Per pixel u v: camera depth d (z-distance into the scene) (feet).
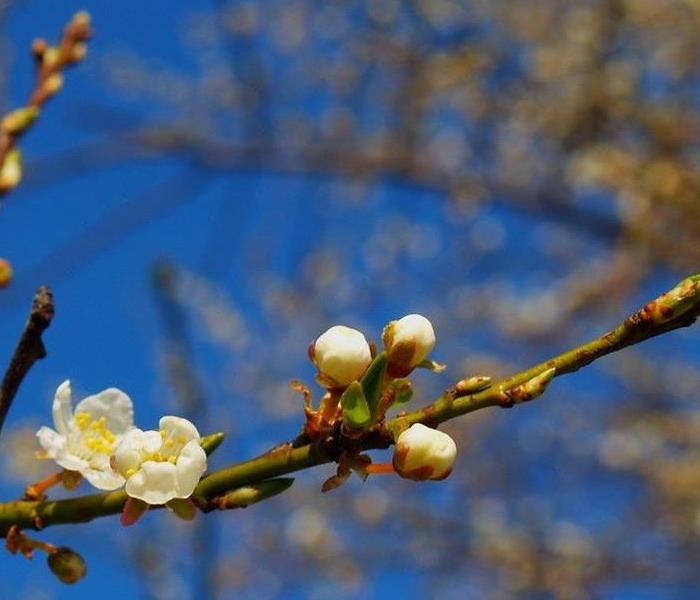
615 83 35.47
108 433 8.49
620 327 7.16
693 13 35.68
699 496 37.50
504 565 38.73
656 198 33.53
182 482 7.43
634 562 38.40
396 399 7.72
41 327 7.73
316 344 7.65
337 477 7.39
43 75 12.80
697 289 6.93
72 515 7.95
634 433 39.86
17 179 11.94
